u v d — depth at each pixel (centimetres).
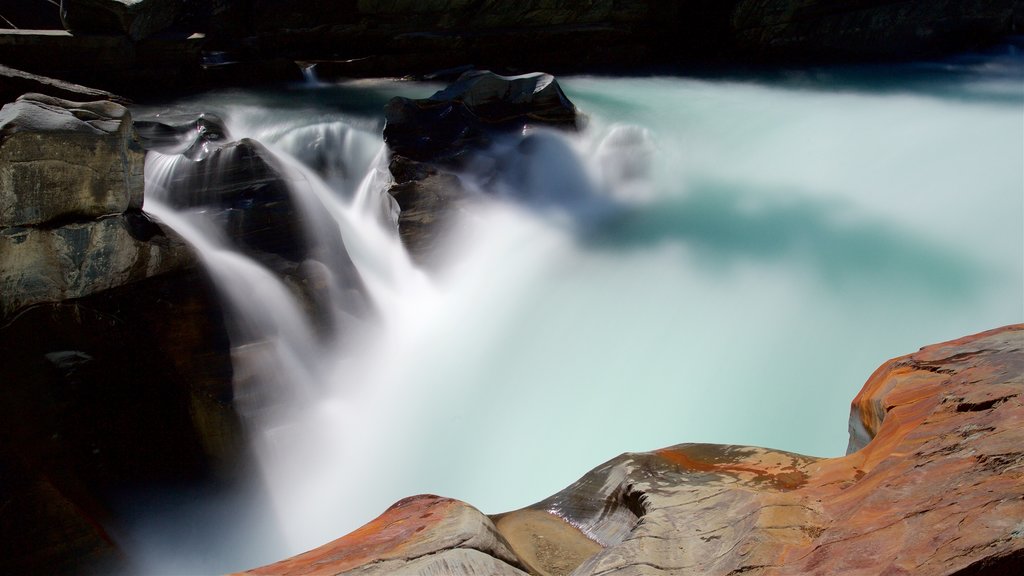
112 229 868
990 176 1391
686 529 450
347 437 1016
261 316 1005
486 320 1224
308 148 1443
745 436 1026
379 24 1948
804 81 2002
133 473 830
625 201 1470
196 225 1039
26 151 795
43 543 723
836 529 394
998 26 2302
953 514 363
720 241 1336
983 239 1248
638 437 1040
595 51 2116
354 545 462
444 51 1984
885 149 1545
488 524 475
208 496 874
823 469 494
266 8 1877
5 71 1409
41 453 777
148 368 883
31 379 809
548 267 1297
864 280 1206
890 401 523
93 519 761
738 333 1165
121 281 895
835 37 2298
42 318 840
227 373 941
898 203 1371
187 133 1299
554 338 1195
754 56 2269
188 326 932
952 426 447
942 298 1155
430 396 1105
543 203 1412
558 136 1484
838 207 1382
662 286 1248
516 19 2061
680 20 2231
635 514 507
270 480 935
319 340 1059
